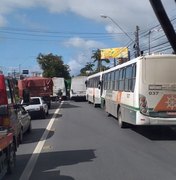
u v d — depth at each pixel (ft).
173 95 58.90
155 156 44.21
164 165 39.09
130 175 34.73
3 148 31.37
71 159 42.96
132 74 62.69
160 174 35.12
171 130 69.41
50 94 138.92
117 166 38.70
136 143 54.29
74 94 198.08
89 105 156.15
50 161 42.06
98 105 144.15
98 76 135.03
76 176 34.65
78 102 185.37
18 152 48.24
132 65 63.00
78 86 198.80
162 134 64.03
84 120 90.12
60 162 41.37
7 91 38.86
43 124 83.20
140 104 58.90
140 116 58.90
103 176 34.45
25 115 64.75
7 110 35.58
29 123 67.51
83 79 199.11
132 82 62.44
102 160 41.98
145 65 59.00
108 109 93.56
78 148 50.44
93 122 84.89
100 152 47.09
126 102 67.05
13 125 38.93
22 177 34.71
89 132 67.36
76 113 112.57
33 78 141.08
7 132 34.32
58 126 78.38
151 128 72.54
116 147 50.80
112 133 65.57
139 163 40.14
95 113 111.55
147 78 58.95
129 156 44.24
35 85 138.10
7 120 35.45
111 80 86.74
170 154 45.55
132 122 62.18
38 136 63.72
